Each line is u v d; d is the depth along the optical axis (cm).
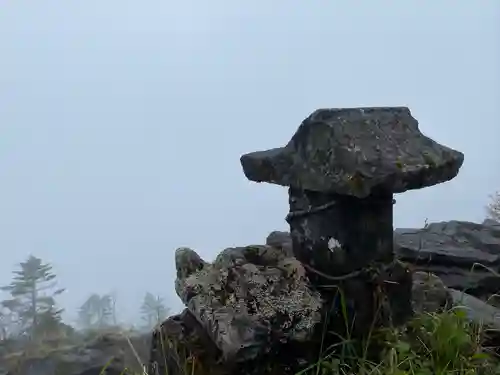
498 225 506
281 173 293
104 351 429
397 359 274
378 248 286
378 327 289
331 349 282
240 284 284
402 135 276
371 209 281
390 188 259
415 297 330
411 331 295
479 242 461
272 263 304
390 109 286
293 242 304
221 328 265
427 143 276
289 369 272
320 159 275
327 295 285
